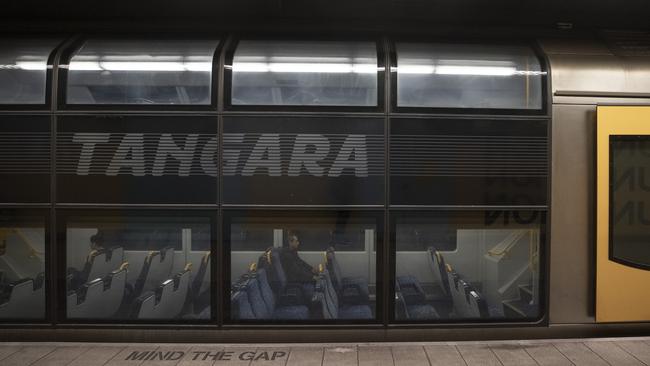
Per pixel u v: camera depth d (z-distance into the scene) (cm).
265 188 472
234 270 472
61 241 470
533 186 477
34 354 437
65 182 468
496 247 478
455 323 472
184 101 475
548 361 420
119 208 470
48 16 539
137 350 446
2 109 466
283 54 490
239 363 416
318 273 474
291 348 452
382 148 474
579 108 481
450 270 477
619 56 502
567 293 480
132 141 469
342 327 468
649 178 478
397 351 444
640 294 479
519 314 479
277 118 472
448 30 528
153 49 493
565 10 544
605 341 467
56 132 468
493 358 427
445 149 475
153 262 475
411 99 480
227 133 471
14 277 471
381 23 545
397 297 473
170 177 471
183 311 472
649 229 480
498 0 525
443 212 476
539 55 492
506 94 485
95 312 473
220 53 484
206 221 472
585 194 480
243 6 530
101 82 475
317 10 540
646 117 479
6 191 468
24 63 476
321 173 473
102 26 520
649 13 543
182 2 521
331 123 473
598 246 476
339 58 488
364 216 474
